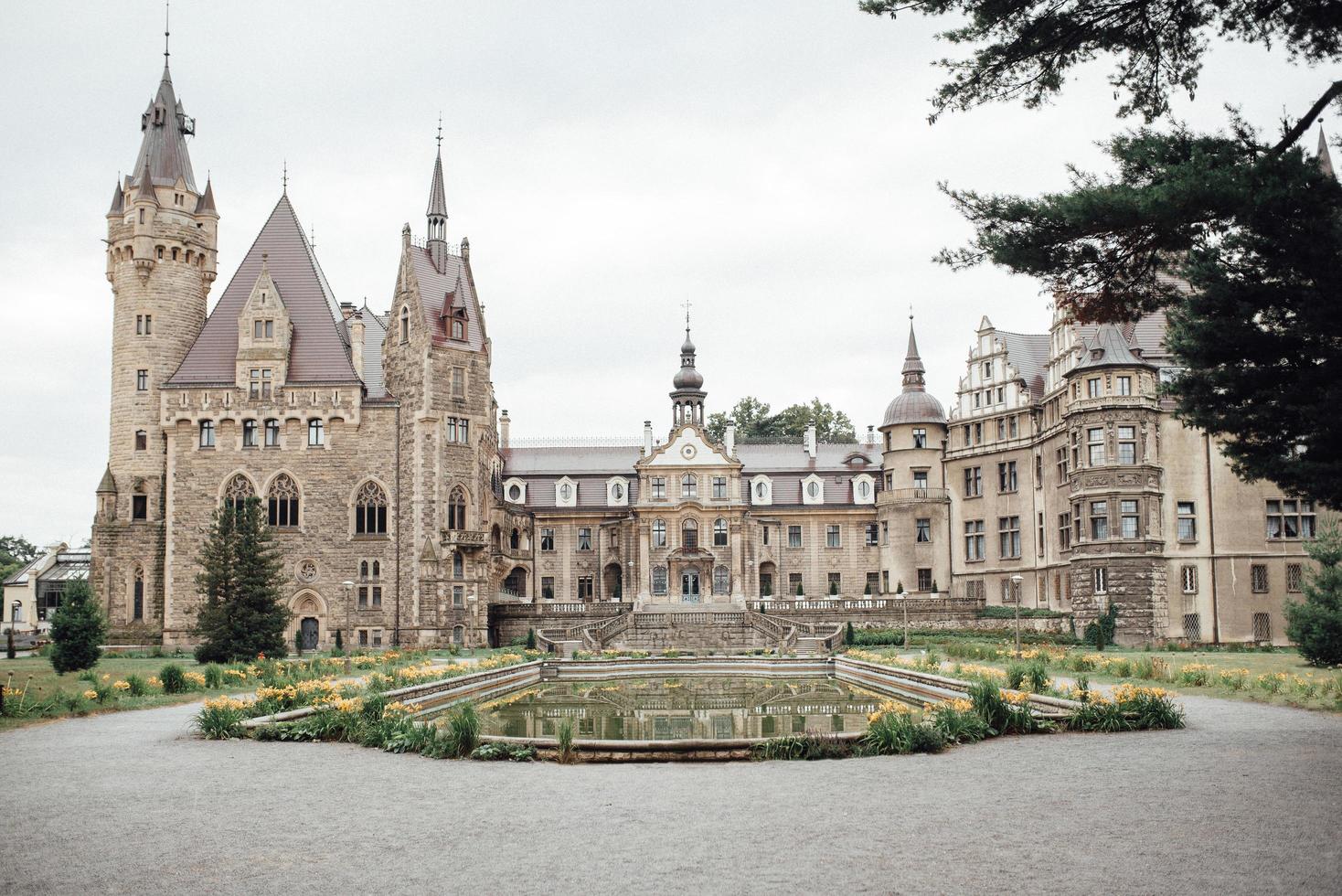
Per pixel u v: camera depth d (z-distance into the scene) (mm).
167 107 81250
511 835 14328
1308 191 17094
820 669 54562
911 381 88750
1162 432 63312
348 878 12273
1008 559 76750
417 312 76562
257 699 28469
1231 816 14586
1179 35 18094
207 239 81125
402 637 73875
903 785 17703
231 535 54531
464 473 76750
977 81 18578
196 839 14180
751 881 11891
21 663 54125
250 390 75938
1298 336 19656
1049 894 11273
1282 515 63188
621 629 71938
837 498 93500
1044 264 19172
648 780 18781
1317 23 17281
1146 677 36531
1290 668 39469
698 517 89750
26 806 16406
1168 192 17250
